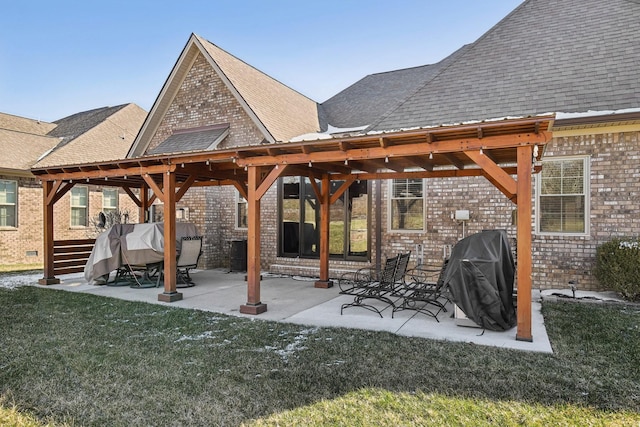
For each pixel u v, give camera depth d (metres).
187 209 12.27
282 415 3.20
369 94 14.16
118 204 17.53
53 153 15.60
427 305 7.04
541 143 4.78
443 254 9.13
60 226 15.61
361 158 5.80
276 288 8.84
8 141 15.80
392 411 3.25
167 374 4.00
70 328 5.61
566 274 7.96
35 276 11.09
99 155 17.03
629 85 7.66
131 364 4.27
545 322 5.79
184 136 12.64
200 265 12.07
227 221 12.45
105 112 20.83
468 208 8.92
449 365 4.18
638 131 7.41
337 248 10.68
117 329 5.57
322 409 3.29
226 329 5.56
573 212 7.97
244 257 11.51
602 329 5.42
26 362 4.32
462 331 5.42
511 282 5.80
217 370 4.10
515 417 3.13
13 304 7.18
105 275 9.35
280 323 5.88
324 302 7.38
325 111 14.63
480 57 9.96
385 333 5.31
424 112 9.33
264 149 6.32
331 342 4.95
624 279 6.95
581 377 3.86
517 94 8.59
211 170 8.70
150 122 13.38
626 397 3.44
